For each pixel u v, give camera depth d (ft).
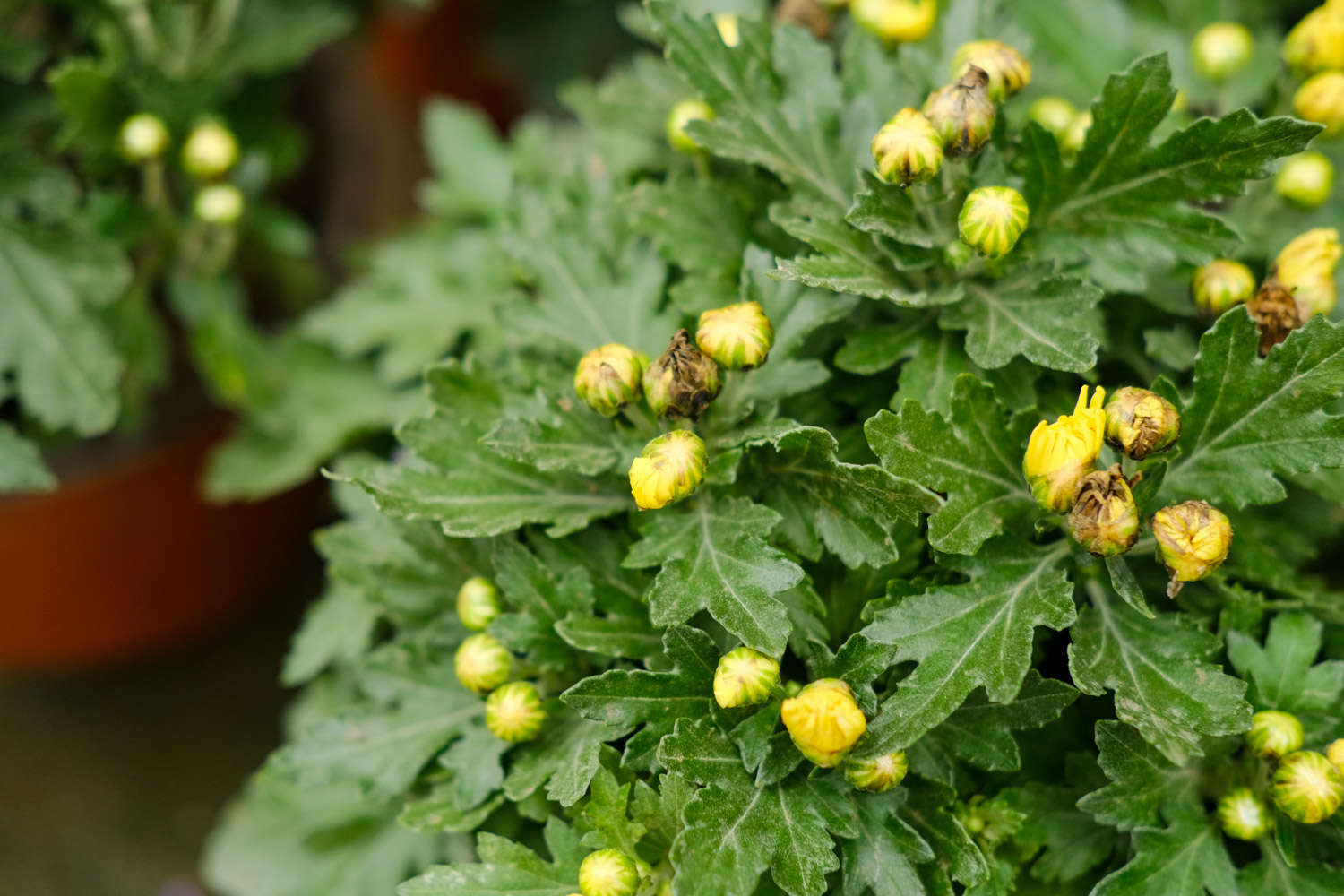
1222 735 2.23
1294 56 2.43
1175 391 2.27
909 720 2.22
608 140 2.59
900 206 2.31
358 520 2.48
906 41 2.45
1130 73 2.29
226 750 3.12
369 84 3.82
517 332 2.40
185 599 2.90
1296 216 2.47
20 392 2.59
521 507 2.34
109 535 2.79
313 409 2.76
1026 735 2.35
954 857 2.25
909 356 2.38
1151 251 2.33
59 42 2.72
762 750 2.24
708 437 2.33
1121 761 2.26
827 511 2.29
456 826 2.31
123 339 2.69
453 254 2.72
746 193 2.46
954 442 2.26
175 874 2.93
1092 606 2.30
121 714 3.17
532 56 3.46
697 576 2.26
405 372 2.65
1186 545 2.21
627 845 2.24
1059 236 2.35
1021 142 2.32
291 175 2.91
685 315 2.40
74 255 2.60
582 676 2.35
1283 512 2.40
